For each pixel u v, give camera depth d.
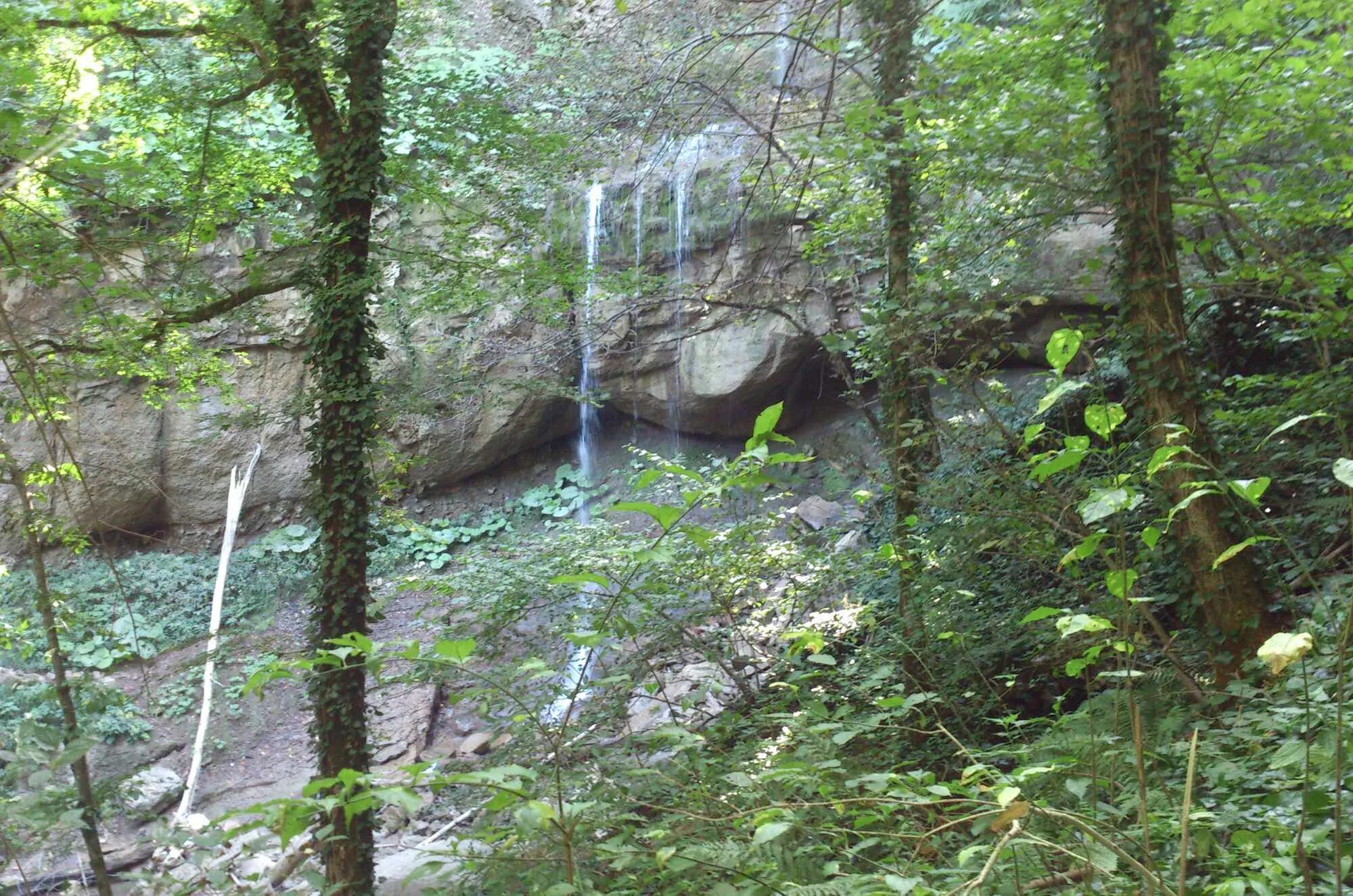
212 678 11.99
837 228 9.79
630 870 2.62
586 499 17.14
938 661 6.04
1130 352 5.80
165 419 15.89
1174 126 6.06
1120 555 2.12
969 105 7.18
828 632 7.57
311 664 2.10
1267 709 3.14
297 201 10.55
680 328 15.79
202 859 3.14
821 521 14.16
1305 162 7.04
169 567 15.59
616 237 15.05
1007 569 6.93
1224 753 2.97
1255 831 2.51
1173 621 6.55
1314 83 6.31
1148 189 5.82
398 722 12.16
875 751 4.48
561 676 6.31
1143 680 3.89
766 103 13.22
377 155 7.88
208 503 16.23
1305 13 6.27
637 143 13.70
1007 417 9.83
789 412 16.61
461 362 14.55
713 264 15.23
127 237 7.52
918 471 7.51
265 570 16.09
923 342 7.54
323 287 7.82
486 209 10.12
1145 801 2.02
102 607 14.48
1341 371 6.92
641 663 6.68
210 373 9.72
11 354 6.15
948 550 6.50
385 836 8.81
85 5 7.22
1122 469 5.84
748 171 12.45
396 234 9.57
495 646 7.77
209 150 8.54
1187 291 8.52
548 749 5.29
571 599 8.31
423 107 9.01
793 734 3.17
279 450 16.44
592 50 13.81
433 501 17.50
